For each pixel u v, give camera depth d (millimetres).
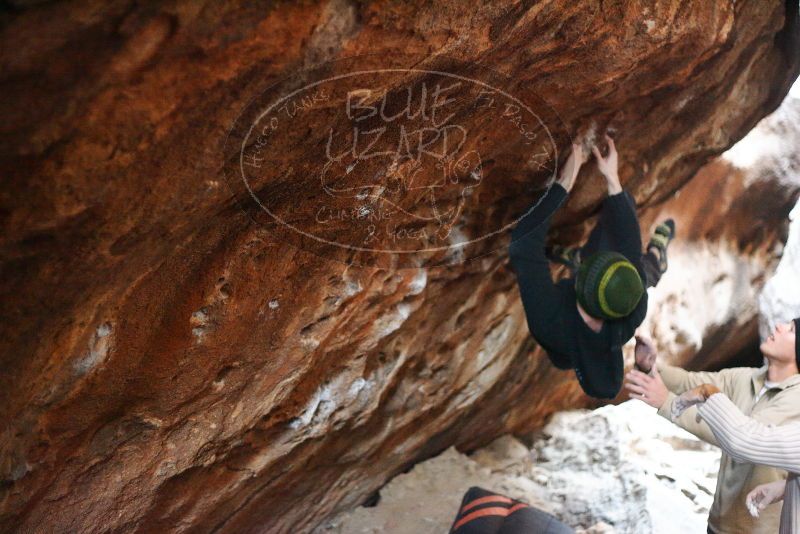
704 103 2453
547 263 2174
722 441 2117
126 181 1171
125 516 1995
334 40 1168
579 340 2174
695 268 4262
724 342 4723
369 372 2473
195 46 1038
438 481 3381
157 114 1096
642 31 1739
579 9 1541
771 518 2344
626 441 3652
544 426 3914
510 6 1373
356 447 2752
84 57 957
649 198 2947
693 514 3168
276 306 1825
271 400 2109
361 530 3133
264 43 1097
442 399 2922
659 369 2562
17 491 1621
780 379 2332
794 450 2012
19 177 1042
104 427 1748
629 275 2094
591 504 3314
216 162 1267
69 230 1184
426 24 1262
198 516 2283
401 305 2266
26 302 1276
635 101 2170
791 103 4258
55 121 1003
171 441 1936
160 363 1687
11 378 1387
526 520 1958
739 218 4414
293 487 2654
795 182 4301
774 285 4566
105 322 1502
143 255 1399
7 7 867
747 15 2131
